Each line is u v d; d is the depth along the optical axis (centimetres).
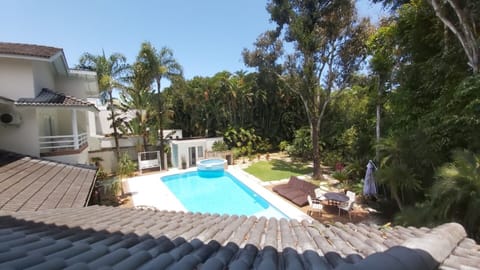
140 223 468
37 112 1141
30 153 1114
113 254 250
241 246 344
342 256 286
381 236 390
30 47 1255
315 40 1589
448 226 348
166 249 299
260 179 1773
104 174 1644
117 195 1437
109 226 421
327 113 2430
